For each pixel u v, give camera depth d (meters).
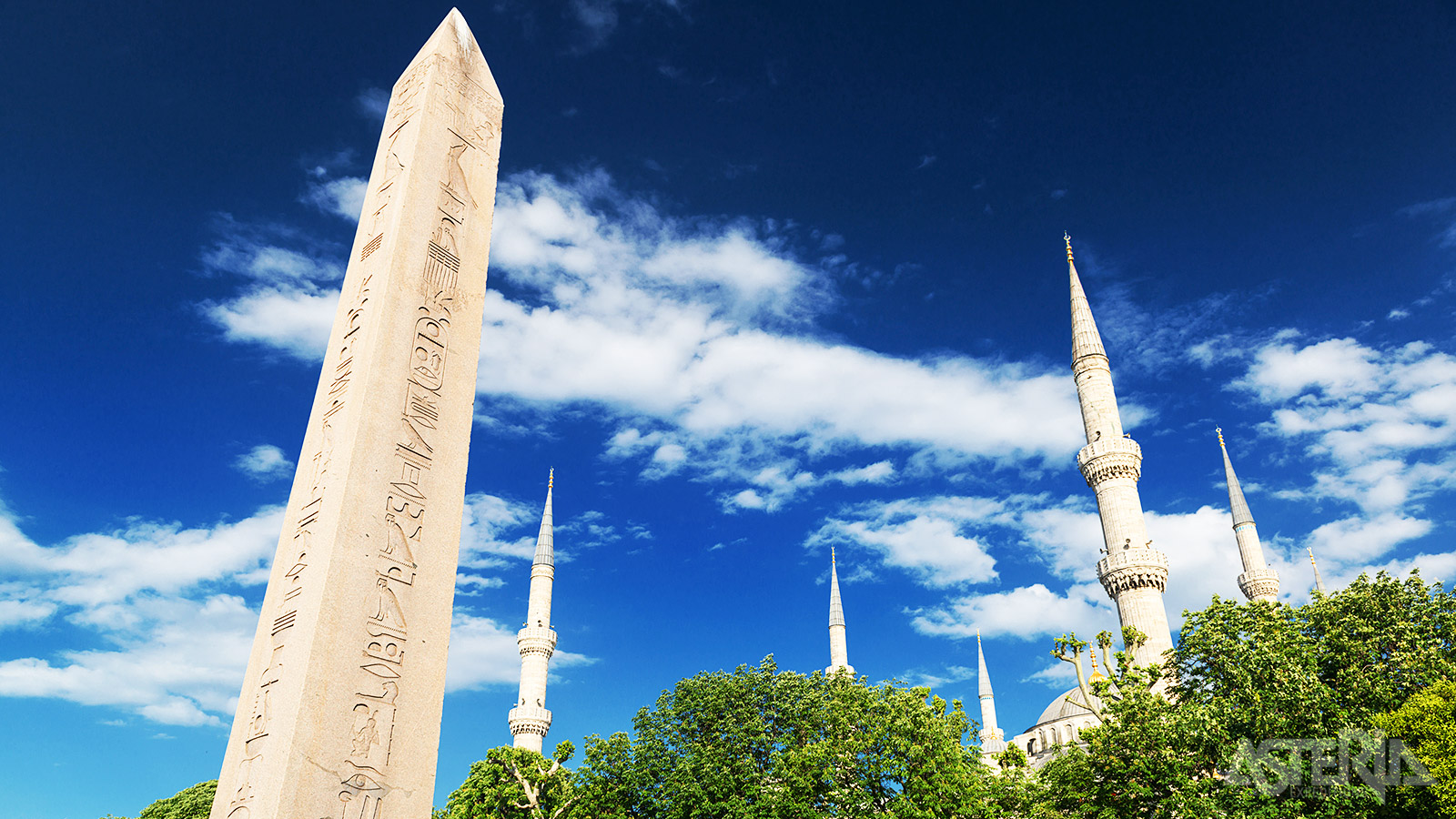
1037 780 49.59
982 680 128.75
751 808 46.72
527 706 99.38
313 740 14.06
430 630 16.44
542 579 106.75
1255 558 101.56
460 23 23.34
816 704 53.84
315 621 14.80
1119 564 80.38
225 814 14.32
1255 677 42.22
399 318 18.22
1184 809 38.50
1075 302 96.50
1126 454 85.56
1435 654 43.25
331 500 16.09
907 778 46.47
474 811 55.56
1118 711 44.62
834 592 126.69
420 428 17.69
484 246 20.94
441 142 21.05
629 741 53.34
